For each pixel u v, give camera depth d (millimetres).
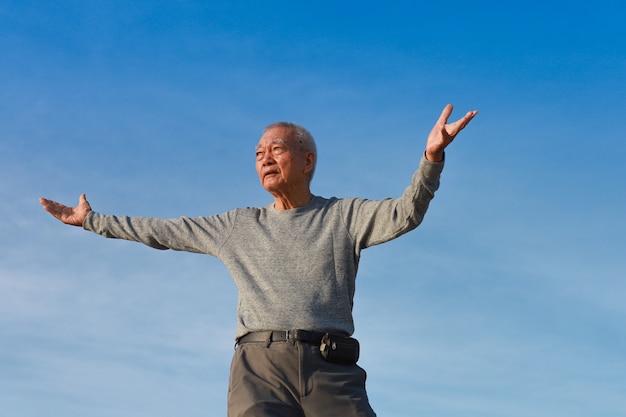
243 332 5172
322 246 5281
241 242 5438
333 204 5496
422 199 5020
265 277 5242
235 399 5031
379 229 5246
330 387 5016
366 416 5051
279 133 5480
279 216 5492
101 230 5617
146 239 5578
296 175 5441
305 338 5035
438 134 4855
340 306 5188
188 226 5574
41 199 5742
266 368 5031
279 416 4945
